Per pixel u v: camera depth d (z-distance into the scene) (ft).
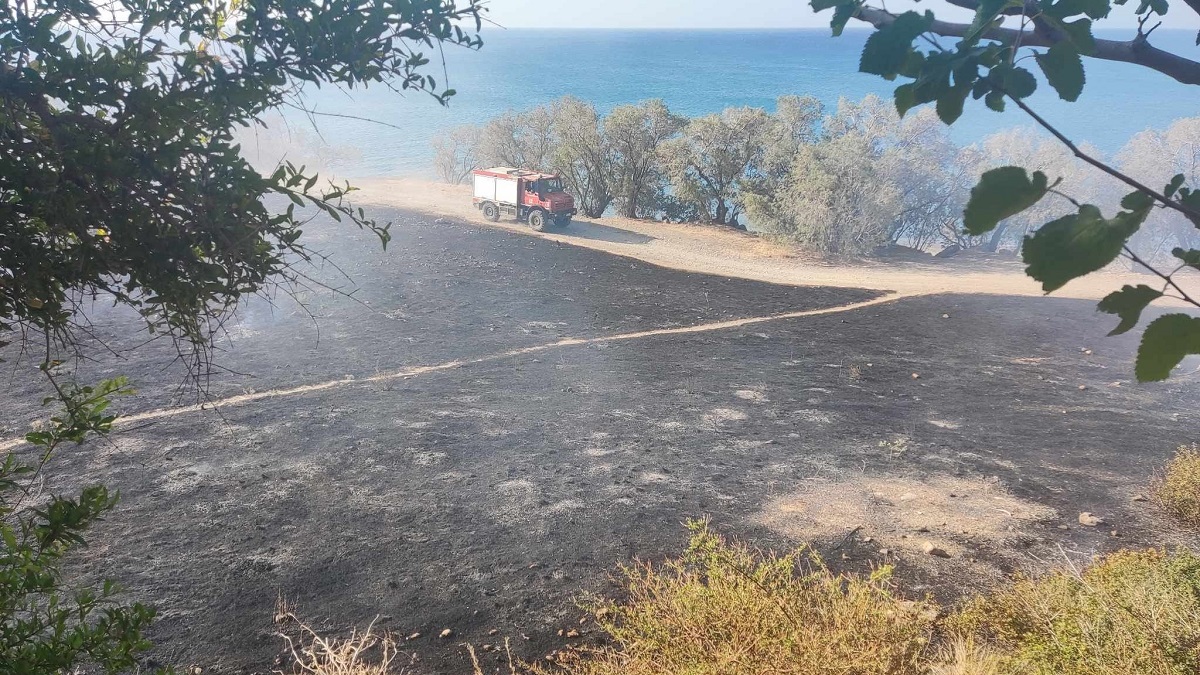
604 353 68.08
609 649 24.61
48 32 6.58
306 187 7.43
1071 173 102.53
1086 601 20.36
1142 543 33.60
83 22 6.99
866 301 95.61
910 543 33.68
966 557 32.35
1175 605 19.17
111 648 9.48
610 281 97.66
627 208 162.81
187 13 7.12
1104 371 67.26
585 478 41.04
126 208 6.91
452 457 43.29
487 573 31.09
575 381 59.62
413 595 29.37
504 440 46.29
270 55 7.18
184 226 7.07
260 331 66.49
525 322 76.59
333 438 45.16
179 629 26.73
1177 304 87.40
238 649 25.80
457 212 132.98
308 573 30.78
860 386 60.75
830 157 136.67
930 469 43.06
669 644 18.69
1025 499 38.78
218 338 63.21
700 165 155.22
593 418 51.08
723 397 56.75
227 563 31.27
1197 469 37.35
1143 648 17.66
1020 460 44.73
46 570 9.17
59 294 7.11
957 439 48.55
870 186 133.80
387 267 91.66
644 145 159.33
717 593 19.17
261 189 7.25
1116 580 21.52
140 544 32.42
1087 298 94.79
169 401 48.96
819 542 33.78
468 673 24.66
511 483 40.09
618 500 38.27
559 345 69.82
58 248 7.22
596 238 127.85
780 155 148.56
